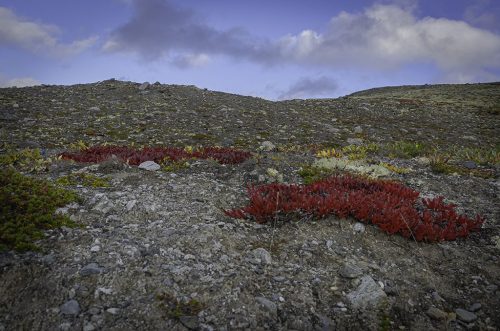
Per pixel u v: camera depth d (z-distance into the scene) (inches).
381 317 237.9
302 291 253.3
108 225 305.6
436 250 313.1
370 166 532.1
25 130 759.1
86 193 361.4
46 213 295.9
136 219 320.2
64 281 234.4
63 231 283.1
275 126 978.1
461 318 239.9
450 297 260.7
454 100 2741.1
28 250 254.8
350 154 624.1
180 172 474.6
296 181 467.5
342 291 256.7
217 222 327.6
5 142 654.5
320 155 609.9
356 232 327.9
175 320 218.2
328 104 1466.5
